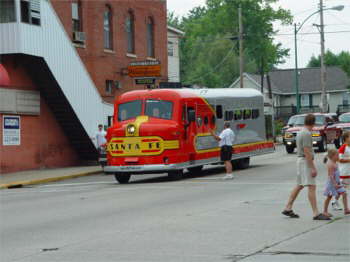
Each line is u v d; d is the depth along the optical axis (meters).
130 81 44.22
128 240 12.83
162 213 16.75
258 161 37.78
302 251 11.34
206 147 29.38
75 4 39.50
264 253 11.26
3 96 32.72
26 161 34.56
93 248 12.09
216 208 17.50
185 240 12.66
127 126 27.17
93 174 33.53
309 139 14.88
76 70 36.06
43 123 35.88
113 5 42.41
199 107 29.00
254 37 89.44
